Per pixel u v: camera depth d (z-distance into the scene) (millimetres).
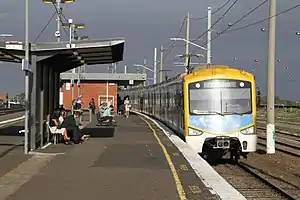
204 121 20672
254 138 20719
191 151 19328
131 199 10258
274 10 23875
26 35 17312
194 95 20906
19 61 22078
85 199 10188
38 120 19797
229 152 21141
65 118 22000
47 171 13961
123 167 14945
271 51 23875
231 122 20641
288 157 23344
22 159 16375
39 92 19531
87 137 24734
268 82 24078
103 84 58562
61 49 18156
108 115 35344
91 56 22078
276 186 15227
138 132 29125
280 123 50375
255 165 20938
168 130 30547
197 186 11930
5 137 24828
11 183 11984
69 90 57875
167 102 32531
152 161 16391
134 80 59656
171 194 10898
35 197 10297
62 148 19922
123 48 20125
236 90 20891
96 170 14258
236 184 16188
